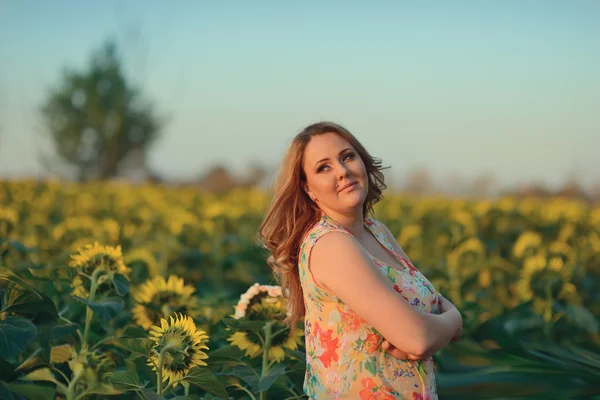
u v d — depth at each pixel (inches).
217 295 155.9
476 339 174.1
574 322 185.5
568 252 244.1
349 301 90.4
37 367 103.3
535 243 240.7
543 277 193.9
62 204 387.5
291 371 111.2
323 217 99.9
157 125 983.0
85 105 948.0
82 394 89.2
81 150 960.3
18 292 108.3
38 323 110.9
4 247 181.6
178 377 95.7
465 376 164.4
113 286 121.6
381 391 92.3
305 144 99.4
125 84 970.7
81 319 136.3
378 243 104.8
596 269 258.7
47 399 92.5
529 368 166.4
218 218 305.3
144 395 89.7
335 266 91.4
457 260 233.5
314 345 97.0
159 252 246.7
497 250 281.0
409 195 530.9
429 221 338.6
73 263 121.5
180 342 95.3
